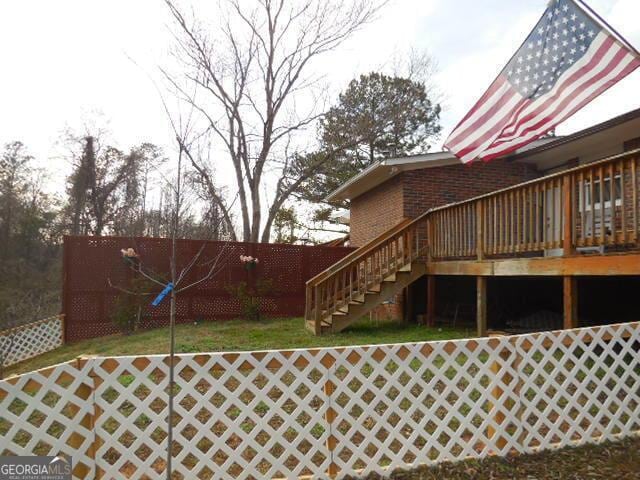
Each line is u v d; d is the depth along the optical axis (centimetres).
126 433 351
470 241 746
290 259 1139
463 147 578
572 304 534
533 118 522
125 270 991
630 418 346
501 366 319
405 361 306
